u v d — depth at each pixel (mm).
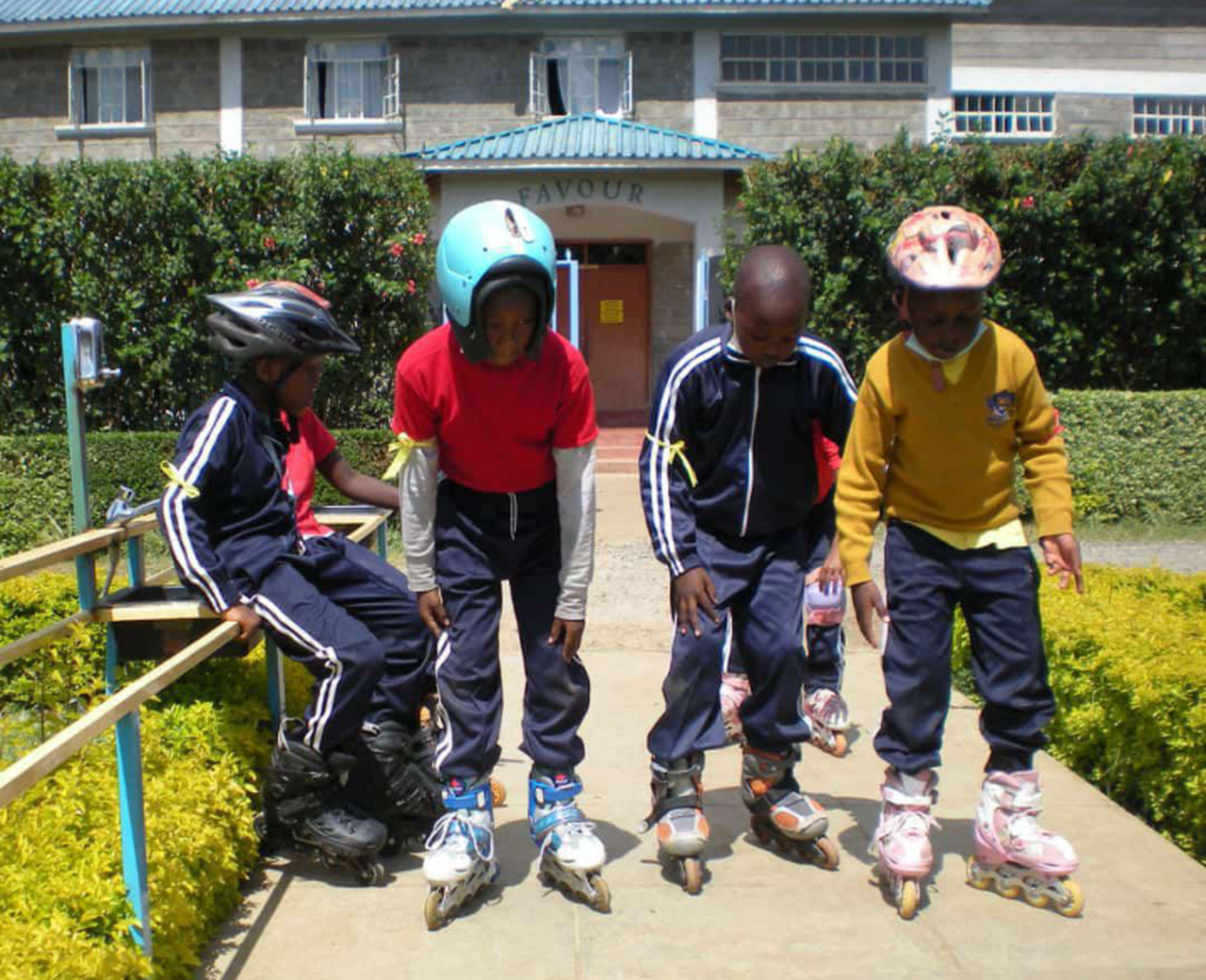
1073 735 4438
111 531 3406
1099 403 10977
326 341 3562
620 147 14266
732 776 4336
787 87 16625
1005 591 3271
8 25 16578
